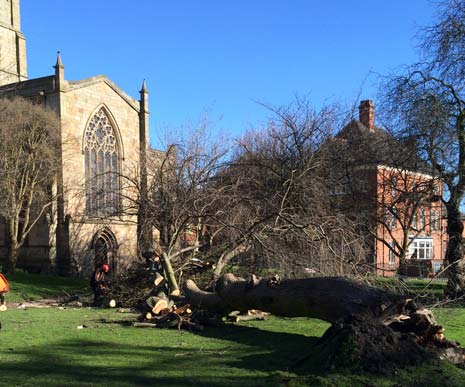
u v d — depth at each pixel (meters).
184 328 10.02
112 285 14.98
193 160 16.44
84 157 32.03
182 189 16.05
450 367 6.04
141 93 36.97
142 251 16.66
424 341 6.97
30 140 26.31
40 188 27.70
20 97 28.72
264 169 17.20
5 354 7.48
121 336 9.12
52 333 9.43
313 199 15.80
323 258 12.70
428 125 16.45
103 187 22.67
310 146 17.56
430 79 16.95
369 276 12.67
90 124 32.78
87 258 30.12
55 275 29.25
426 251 36.81
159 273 13.29
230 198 15.37
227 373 6.32
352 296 8.30
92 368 6.61
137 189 18.22
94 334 9.34
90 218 23.50
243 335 9.31
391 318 7.73
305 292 9.12
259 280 10.41
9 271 25.73
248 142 21.33
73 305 14.91
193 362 6.95
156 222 16.44
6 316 12.13
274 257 13.66
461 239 16.33
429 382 5.60
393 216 19.25
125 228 32.34
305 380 5.75
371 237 17.42
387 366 5.89
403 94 17.19
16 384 5.82
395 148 17.52
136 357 7.29
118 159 34.94
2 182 24.70
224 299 10.92
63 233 29.38
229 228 14.98
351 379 5.66
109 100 34.16
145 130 36.84
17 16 40.72
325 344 6.60
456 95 16.75
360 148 18.22
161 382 5.93
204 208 15.64
